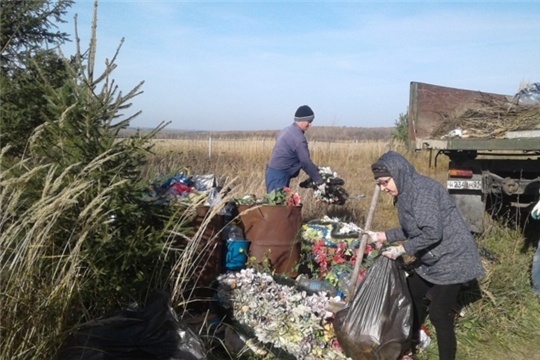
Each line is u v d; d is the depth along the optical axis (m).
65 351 3.28
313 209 8.69
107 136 3.88
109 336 3.40
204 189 5.14
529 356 4.86
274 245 5.28
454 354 4.23
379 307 4.11
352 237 5.63
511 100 8.30
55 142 3.75
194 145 24.34
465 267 4.07
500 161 7.09
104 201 3.49
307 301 4.59
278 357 4.25
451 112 8.29
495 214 7.38
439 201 4.09
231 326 4.40
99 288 3.74
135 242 3.81
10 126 4.66
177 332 3.49
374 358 4.05
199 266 4.60
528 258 6.54
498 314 5.40
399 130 22.22
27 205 3.56
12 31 5.60
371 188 12.52
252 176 12.15
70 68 3.92
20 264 3.18
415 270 4.38
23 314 3.13
